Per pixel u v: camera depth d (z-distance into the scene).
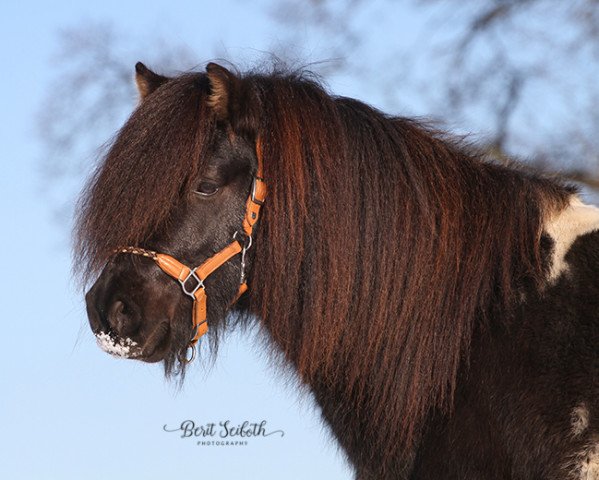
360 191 7.71
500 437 7.29
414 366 7.62
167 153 7.27
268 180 7.61
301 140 7.66
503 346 7.43
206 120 7.42
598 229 7.62
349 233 7.61
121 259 7.30
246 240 7.59
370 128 7.89
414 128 8.10
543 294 7.46
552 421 7.11
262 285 7.73
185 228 7.37
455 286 7.66
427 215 7.67
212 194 7.44
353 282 7.64
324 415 8.23
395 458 7.80
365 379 7.80
